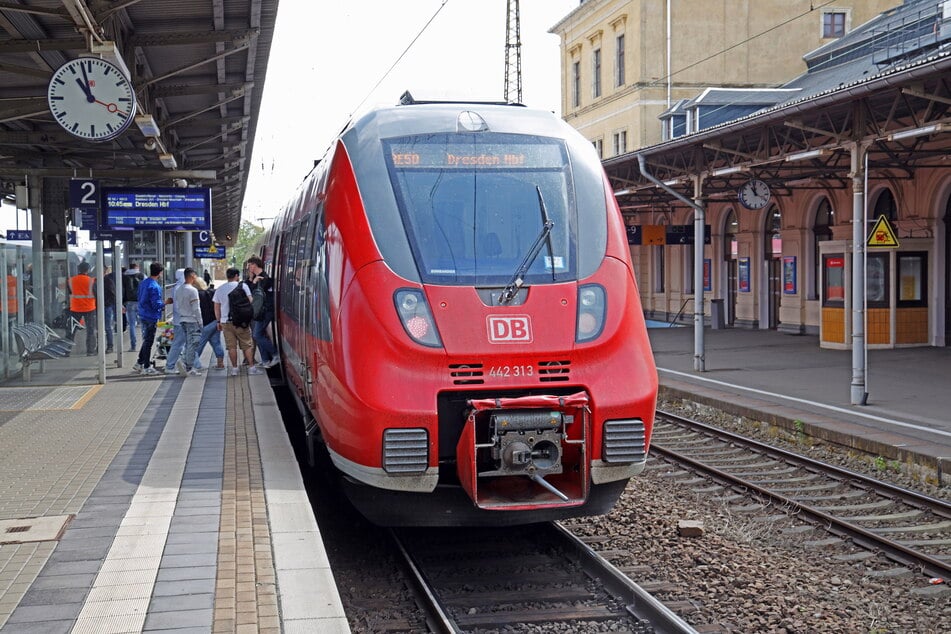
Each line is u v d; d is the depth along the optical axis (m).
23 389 13.48
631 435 7.05
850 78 26.39
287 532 6.12
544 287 7.20
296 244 11.05
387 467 6.72
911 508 9.66
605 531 8.48
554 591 6.88
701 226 19.92
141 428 10.12
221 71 15.30
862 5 39.41
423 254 7.20
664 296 36.59
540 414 6.78
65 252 16.08
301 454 12.76
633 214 36.81
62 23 11.41
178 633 4.48
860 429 12.44
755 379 17.83
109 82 10.05
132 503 6.86
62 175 14.50
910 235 21.80
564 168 7.86
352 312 7.07
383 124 7.91
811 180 25.22
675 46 38.69
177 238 32.41
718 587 6.94
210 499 6.98
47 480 7.61
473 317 6.97
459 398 6.90
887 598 7.01
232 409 11.45
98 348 14.10
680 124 35.72
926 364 18.98
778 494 9.88
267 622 4.61
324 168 8.74
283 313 13.34
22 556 5.63
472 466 6.62
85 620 4.63
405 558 7.38
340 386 7.04
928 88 15.13
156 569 5.39
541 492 7.03
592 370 7.03
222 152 24.92
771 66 39.16
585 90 44.78
